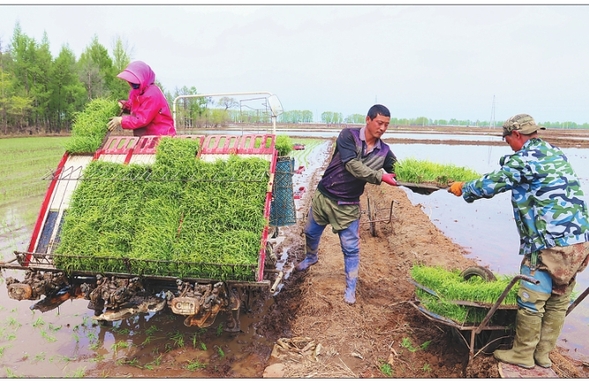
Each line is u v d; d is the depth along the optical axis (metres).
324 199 5.21
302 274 6.43
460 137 53.78
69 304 5.39
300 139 40.53
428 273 4.33
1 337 4.52
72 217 4.19
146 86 5.40
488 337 4.11
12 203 10.70
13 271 6.31
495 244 8.48
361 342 4.41
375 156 4.93
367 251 7.72
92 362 4.09
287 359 4.15
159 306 3.99
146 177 4.32
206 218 4.07
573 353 4.46
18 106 35.34
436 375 3.96
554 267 3.49
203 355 4.23
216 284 3.76
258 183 4.18
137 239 4.04
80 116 5.06
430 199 13.43
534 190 3.58
